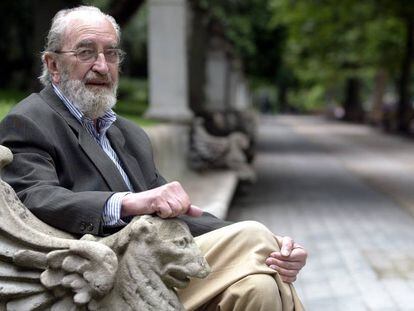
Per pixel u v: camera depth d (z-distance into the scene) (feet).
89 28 9.12
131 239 7.53
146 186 9.91
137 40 65.36
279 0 83.82
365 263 23.62
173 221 7.92
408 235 28.73
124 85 69.15
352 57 120.47
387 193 42.09
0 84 51.85
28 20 48.16
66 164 8.77
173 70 35.01
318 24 97.81
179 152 33.12
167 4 34.78
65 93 9.26
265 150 76.07
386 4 89.56
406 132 107.24
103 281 7.11
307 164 60.59
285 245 8.88
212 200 25.13
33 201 8.14
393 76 127.85
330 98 224.12
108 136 9.75
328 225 30.99
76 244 7.20
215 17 56.24
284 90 242.58
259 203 37.35
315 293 19.99
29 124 8.65
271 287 8.19
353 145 85.97
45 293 7.30
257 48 87.25
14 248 7.34
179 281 7.61
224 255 8.61
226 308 8.28
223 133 40.06
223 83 60.90
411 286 20.71
